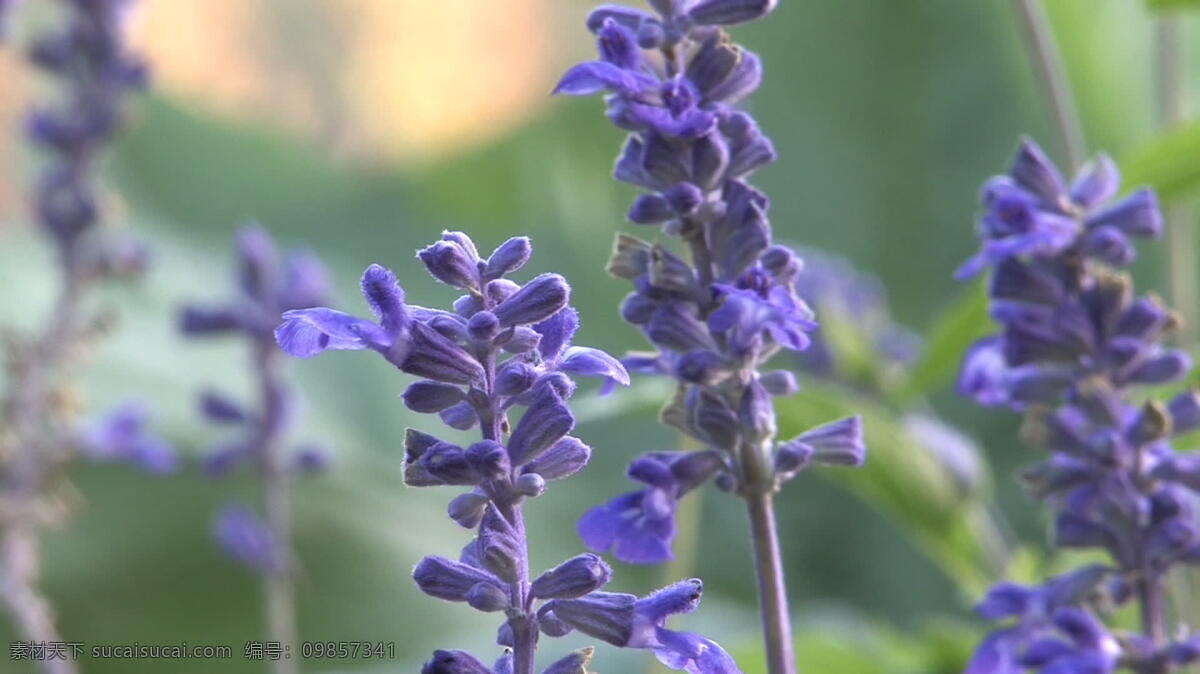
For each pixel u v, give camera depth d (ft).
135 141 6.68
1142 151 3.14
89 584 4.68
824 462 2.70
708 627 4.14
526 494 2.51
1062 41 5.84
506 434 2.53
